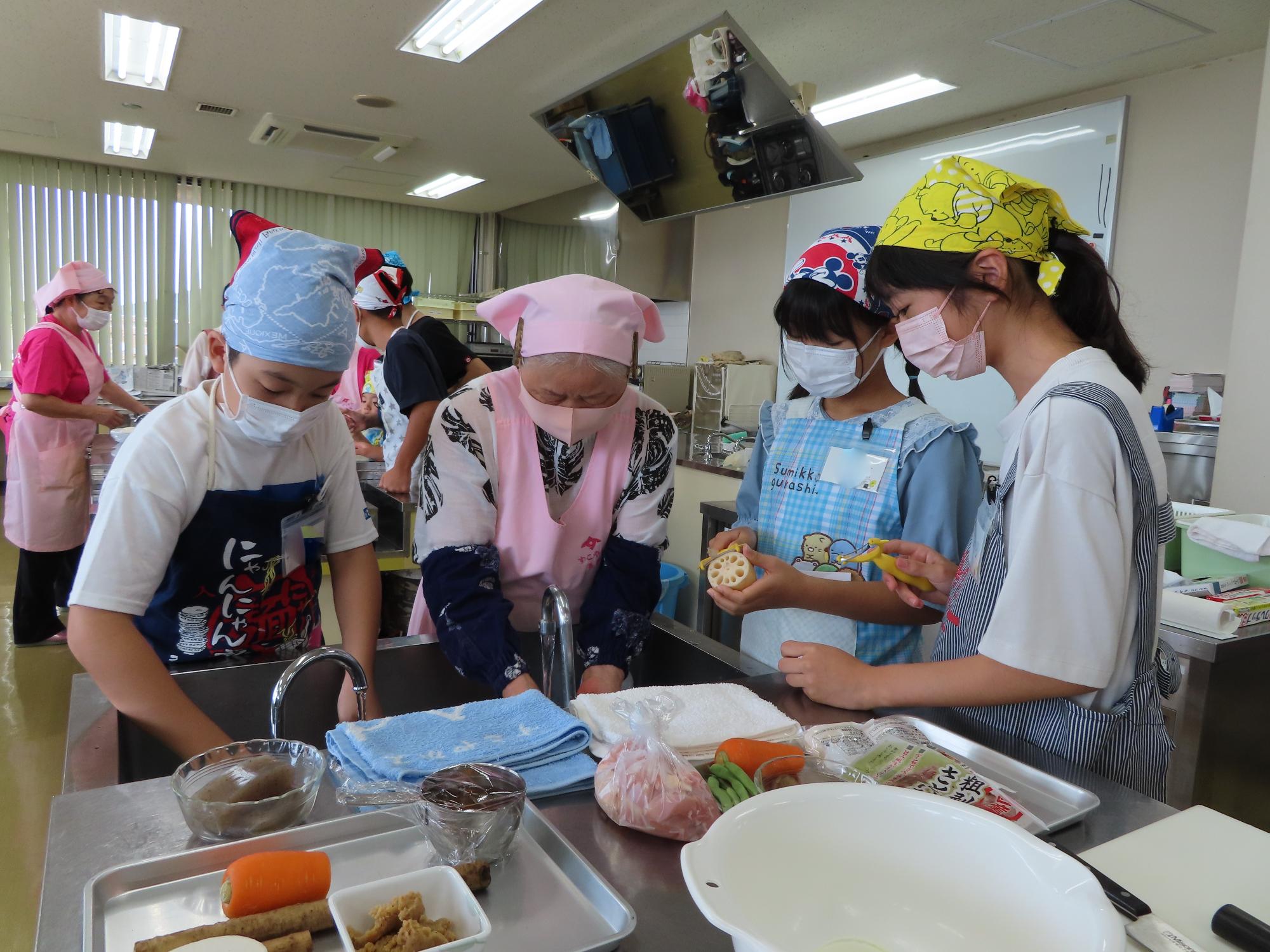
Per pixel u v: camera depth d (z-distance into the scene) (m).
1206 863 0.63
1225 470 2.55
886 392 1.46
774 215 5.10
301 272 0.99
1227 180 3.12
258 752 0.77
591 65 3.70
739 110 2.81
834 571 1.40
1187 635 1.55
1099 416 0.84
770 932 0.48
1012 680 0.87
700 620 3.40
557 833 0.68
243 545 1.16
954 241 0.95
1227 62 3.10
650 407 1.41
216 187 6.66
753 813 0.53
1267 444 2.44
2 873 1.90
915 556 1.17
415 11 3.21
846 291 1.28
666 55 2.71
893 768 0.79
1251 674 1.59
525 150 5.14
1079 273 0.95
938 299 0.97
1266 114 2.41
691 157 3.20
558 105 3.35
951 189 0.96
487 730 0.83
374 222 7.25
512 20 3.22
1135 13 2.81
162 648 1.19
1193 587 1.70
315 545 1.31
